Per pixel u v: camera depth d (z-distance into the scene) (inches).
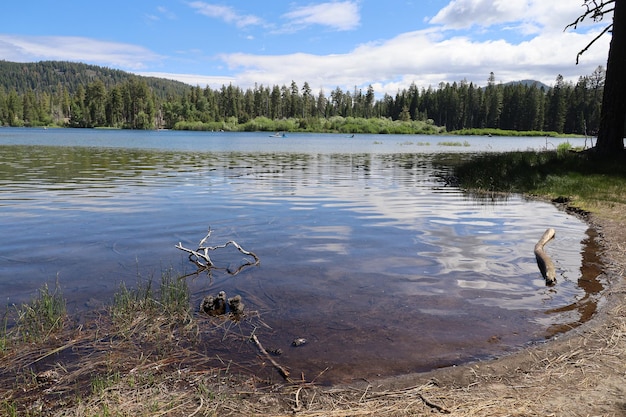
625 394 132.2
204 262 263.6
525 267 257.8
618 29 739.4
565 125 5310.0
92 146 1673.2
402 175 762.8
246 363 155.4
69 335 172.9
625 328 177.2
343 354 161.5
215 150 1561.3
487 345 167.2
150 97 6486.2
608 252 286.7
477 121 6112.2
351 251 286.8
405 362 155.8
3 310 193.2
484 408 127.3
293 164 986.1
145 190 543.5
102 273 241.8
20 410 126.5
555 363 152.3
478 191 566.9
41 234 321.4
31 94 6633.9
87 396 133.7
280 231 339.3
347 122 5762.8
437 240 316.2
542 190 552.4
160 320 186.2
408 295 214.8
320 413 126.7
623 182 560.4
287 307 201.2
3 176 663.8
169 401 131.4
